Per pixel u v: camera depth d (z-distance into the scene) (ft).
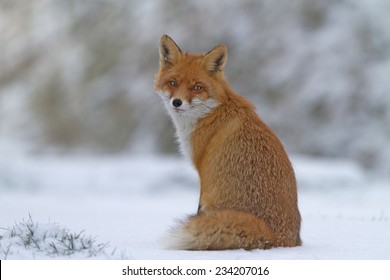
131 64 199.41
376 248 41.75
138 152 188.14
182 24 197.77
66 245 38.47
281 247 40.73
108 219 60.03
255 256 37.09
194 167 45.98
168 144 187.11
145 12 204.54
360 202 106.52
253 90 184.44
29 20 225.97
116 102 196.03
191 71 46.06
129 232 49.01
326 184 123.13
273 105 180.65
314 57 181.88
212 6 196.44
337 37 181.98
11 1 231.91
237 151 42.09
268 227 40.19
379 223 57.11
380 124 168.76
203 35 193.98
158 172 132.98
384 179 137.08
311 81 178.70
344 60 178.91
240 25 192.13
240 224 39.06
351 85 175.32
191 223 39.60
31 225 41.01
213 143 43.68
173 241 39.73
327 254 38.88
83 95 201.26
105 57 204.23
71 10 218.38
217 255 37.40
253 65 186.91
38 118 205.46
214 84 45.42
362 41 180.34
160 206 94.68
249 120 43.39
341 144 170.40
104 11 212.02
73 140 197.26
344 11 185.88
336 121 173.06
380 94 171.83
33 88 211.41
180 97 44.80
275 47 186.91
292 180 42.65
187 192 126.52
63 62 209.05
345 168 134.92
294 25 188.24
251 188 41.27
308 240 45.55
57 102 205.26
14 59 221.66
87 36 211.41
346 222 58.13
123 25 206.80
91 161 164.66
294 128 175.94
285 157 42.88
